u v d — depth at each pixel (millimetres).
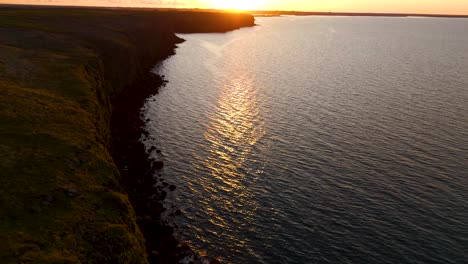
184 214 36094
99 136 36250
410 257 31266
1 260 18156
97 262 20609
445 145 53469
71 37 77500
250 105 72812
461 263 30672
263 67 116875
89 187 26375
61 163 27953
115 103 66062
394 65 126688
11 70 47062
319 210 37531
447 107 72875
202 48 151500
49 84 45000
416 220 36000
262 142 54156
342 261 30844
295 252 31781
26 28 79812
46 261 18797
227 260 30609
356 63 130250
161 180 42125
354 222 35688
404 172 45250
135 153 47531
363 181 43094
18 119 32938
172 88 84250
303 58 139500
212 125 60812
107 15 144500
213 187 41375
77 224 22344
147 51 115750
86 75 52094
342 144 53625
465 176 44312
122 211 25438
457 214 36938
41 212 22484
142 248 24969
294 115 66875
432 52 166875
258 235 33781
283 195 40156
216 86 88000
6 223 20875
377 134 57688
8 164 26094
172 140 53969
